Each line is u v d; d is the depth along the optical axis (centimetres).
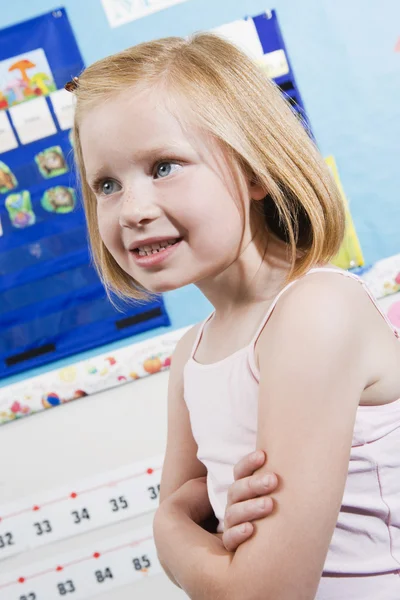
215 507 64
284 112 62
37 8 121
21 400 125
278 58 121
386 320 59
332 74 122
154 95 55
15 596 125
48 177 124
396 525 58
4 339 125
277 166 59
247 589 48
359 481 57
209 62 59
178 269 56
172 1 121
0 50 122
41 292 125
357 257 123
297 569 47
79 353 126
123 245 58
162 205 54
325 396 49
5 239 125
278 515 48
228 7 121
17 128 123
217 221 55
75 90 60
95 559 125
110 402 126
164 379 125
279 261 61
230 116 57
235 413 58
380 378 55
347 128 122
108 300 125
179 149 54
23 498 126
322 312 51
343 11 121
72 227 124
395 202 123
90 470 126
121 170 55
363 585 56
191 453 74
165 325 125
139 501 125
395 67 121
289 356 50
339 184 123
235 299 62
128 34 122
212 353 64
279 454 49
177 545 60
